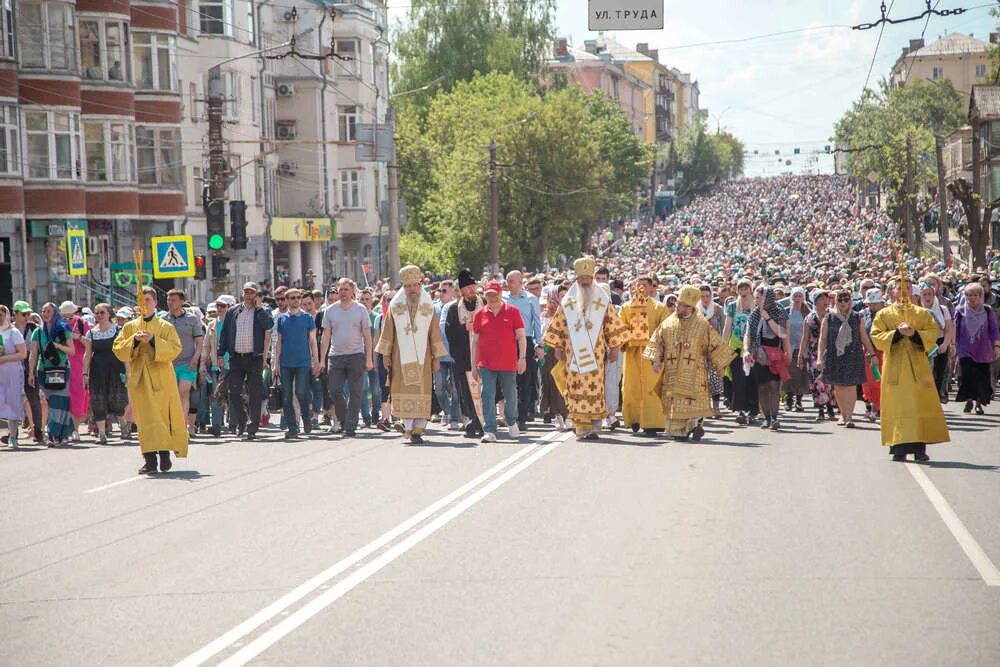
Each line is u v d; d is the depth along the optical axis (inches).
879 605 319.0
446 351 727.1
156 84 1897.1
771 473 555.8
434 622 309.9
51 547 425.7
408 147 3061.0
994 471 554.6
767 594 331.9
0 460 709.9
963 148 4168.3
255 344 768.3
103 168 1763.0
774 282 1136.8
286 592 345.4
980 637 289.1
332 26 2682.1
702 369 696.4
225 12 2177.7
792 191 7180.1
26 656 291.7
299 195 2556.6
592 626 303.1
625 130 4197.8
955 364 1003.3
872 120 4318.4
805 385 840.3
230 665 277.0
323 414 868.6
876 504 470.0
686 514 452.1
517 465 596.1
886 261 2071.9
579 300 708.7
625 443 684.7
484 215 2694.4
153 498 528.7
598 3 907.4
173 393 614.2
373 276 2871.6
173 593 349.4
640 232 4904.0
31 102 1635.1
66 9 1662.2
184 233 2005.4
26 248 1633.9
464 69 3314.5
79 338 815.7
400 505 485.7
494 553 390.0
